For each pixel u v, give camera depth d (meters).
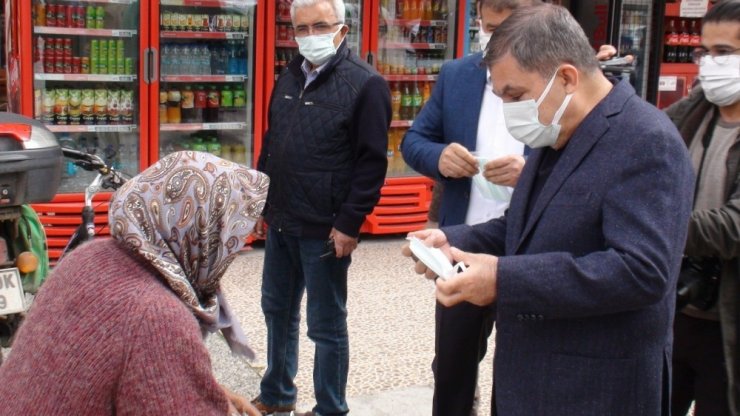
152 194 1.70
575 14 7.91
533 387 2.11
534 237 2.10
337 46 3.51
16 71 5.66
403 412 3.90
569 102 2.03
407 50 6.87
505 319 2.16
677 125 2.84
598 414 2.07
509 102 2.08
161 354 1.55
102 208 5.64
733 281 2.56
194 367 1.58
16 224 3.31
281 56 6.36
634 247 1.90
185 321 1.60
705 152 2.75
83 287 1.62
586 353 2.06
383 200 6.58
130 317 1.56
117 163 6.06
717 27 2.65
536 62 2.00
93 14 5.73
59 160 3.33
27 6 5.41
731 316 2.57
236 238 1.77
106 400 1.55
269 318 3.69
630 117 2.00
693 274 2.63
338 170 3.46
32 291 3.41
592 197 2.00
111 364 1.54
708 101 2.78
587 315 1.98
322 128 3.44
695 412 2.89
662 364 2.14
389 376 4.29
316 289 3.52
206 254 1.75
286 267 3.65
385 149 3.45
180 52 6.07
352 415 3.84
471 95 3.08
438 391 3.18
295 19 3.45
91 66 5.79
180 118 6.20
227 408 1.66
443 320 3.10
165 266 1.65
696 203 2.74
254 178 1.81
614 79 2.19
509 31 2.04
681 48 8.29
